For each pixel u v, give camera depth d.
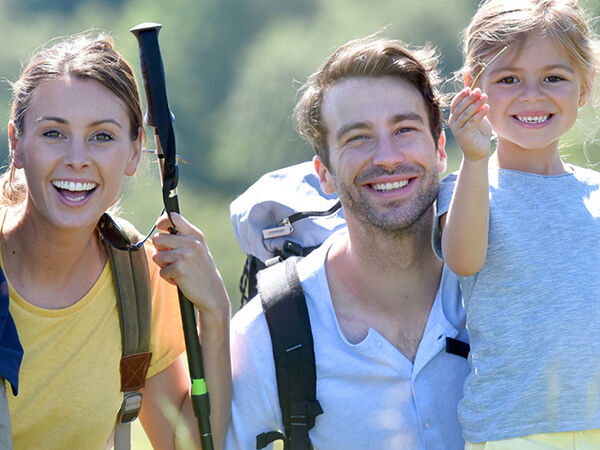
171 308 7.32
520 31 7.19
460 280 7.15
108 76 6.69
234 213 8.88
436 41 45.75
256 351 7.18
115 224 6.93
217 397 7.11
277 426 7.24
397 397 7.09
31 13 54.97
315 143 7.38
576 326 6.65
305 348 7.08
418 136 7.01
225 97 49.09
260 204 8.66
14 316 6.66
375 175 6.91
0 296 6.12
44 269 6.73
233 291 40.72
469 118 6.43
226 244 44.16
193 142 48.41
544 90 7.15
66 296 6.80
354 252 7.18
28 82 6.66
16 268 6.73
